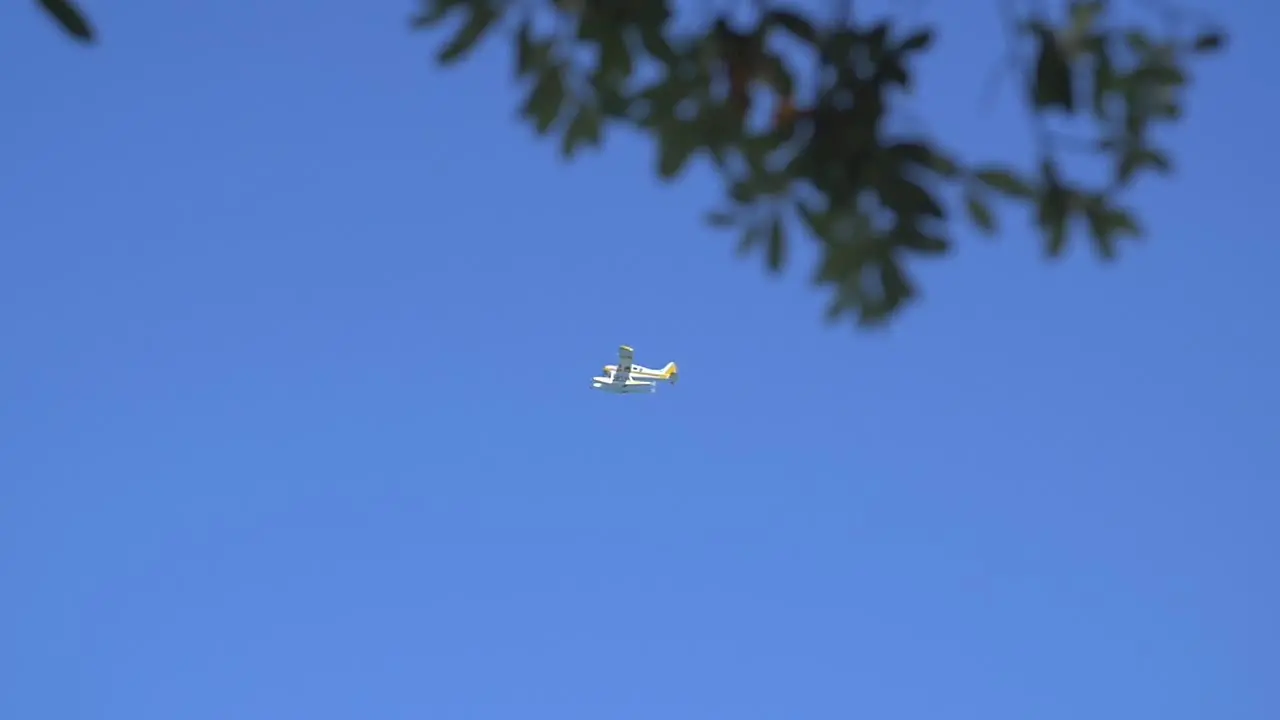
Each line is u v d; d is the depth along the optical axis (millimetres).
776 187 19703
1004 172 19469
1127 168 19484
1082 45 19453
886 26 19172
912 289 19594
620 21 19703
